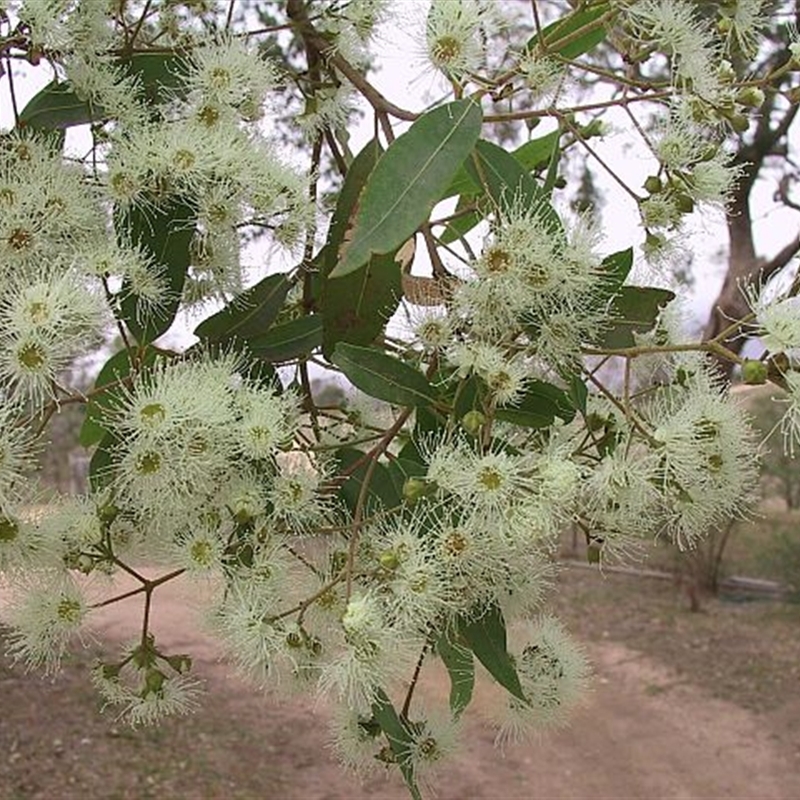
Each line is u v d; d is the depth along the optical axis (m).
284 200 0.51
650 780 2.33
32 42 0.50
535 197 0.47
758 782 2.35
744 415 0.48
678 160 0.50
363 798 2.20
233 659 0.48
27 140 0.49
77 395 0.45
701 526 0.47
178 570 0.49
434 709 0.55
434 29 0.47
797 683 2.89
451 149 0.45
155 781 2.20
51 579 0.47
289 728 2.50
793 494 3.96
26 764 2.20
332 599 0.46
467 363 0.46
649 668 3.01
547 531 0.43
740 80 0.52
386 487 0.50
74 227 0.46
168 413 0.43
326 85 0.60
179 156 0.47
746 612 3.63
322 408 0.57
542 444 0.49
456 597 0.46
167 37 0.55
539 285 0.45
